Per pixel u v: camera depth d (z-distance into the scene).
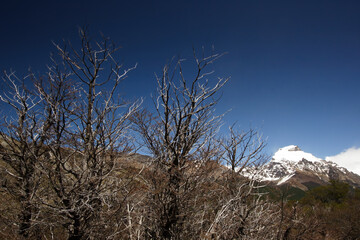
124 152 7.12
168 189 7.07
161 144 7.53
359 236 15.84
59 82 6.93
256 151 9.31
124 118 7.13
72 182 6.39
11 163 6.88
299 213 9.51
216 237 5.93
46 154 7.18
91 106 6.86
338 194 30.16
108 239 6.09
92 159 6.51
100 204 6.54
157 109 6.96
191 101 7.28
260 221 8.03
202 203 7.55
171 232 6.97
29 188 6.41
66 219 6.26
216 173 7.98
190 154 7.26
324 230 11.52
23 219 6.58
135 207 6.62
